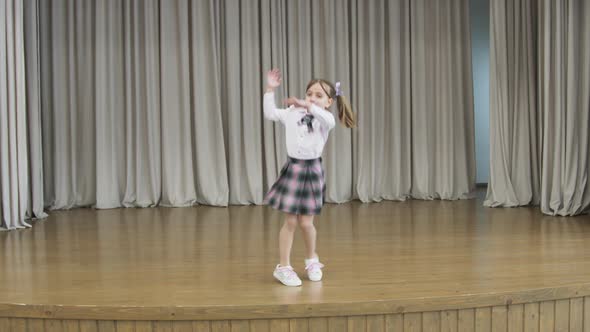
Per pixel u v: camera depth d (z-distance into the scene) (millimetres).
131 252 3547
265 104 2762
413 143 6035
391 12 5875
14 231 4375
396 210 5297
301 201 2697
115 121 5676
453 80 6047
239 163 5789
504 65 5414
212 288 2676
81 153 5707
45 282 2818
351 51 5938
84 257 3410
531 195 5488
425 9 5957
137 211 5422
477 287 2613
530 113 5461
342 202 5871
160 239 3982
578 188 4871
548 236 3938
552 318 2617
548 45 4906
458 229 4254
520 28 5473
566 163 4844
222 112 5836
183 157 5738
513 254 3361
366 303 2418
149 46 5621
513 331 2566
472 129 6113
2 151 4387
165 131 5676
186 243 3826
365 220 4734
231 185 5805
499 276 2822
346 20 5832
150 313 2387
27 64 4977
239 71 5734
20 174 4551
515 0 5402
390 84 5934
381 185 5996
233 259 3316
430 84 6027
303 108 2758
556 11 4859
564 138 4887
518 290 2551
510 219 4703
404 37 5973
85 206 5719
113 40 5598
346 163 5891
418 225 4457
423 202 5840
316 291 2600
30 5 4988
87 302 2455
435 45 5980
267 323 2410
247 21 5707
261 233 4180
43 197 5586
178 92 5711
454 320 2500
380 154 5957
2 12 4379
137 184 5691
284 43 5754
